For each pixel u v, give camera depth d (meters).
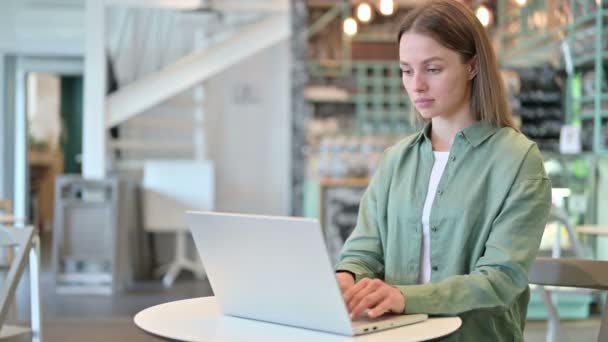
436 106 2.02
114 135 10.05
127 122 9.99
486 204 2.01
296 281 1.70
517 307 2.12
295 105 9.76
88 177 8.52
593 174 6.25
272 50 10.58
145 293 7.80
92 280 7.98
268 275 1.75
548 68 7.53
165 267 9.55
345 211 6.96
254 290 1.80
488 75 2.05
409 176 2.15
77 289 7.85
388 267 2.15
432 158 2.13
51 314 6.50
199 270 9.05
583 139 6.81
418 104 2.03
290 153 9.78
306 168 9.74
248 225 1.74
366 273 2.13
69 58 10.03
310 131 9.91
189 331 1.71
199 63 9.45
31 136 10.36
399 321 1.75
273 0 9.41
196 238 1.88
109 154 9.41
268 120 10.59
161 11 9.93
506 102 2.11
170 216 8.86
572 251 5.99
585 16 6.66
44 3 9.83
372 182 2.28
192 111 10.48
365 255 2.20
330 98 10.06
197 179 8.87
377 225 2.24
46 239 11.13
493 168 2.01
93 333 5.75
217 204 10.52
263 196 10.57
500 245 1.92
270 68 10.59
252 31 9.55
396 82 10.26
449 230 2.03
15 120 9.98
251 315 1.84
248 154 10.58
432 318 1.83
